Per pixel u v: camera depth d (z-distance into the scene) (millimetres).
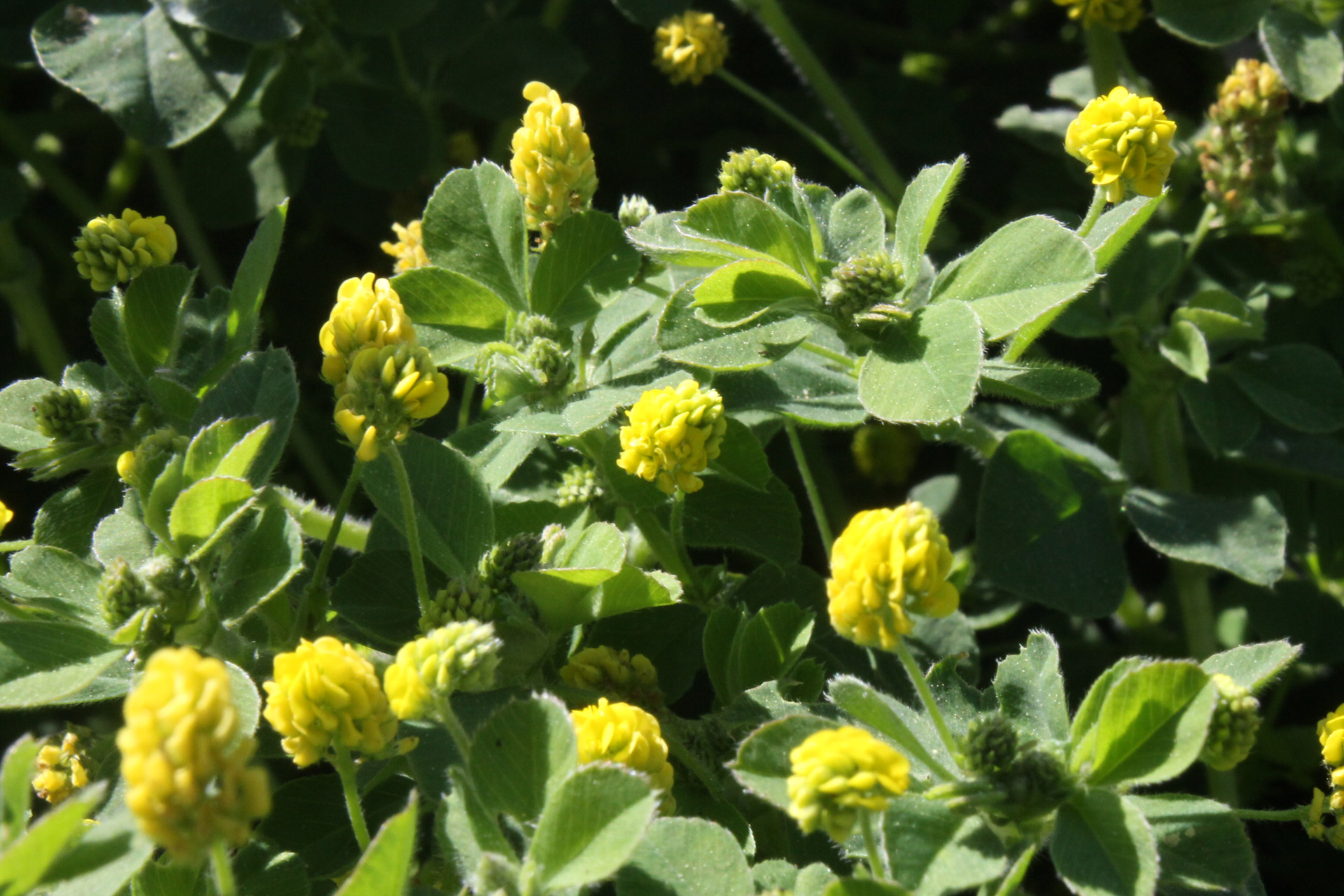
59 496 259
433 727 242
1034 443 273
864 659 264
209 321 265
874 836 239
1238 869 236
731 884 236
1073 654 298
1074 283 246
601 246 259
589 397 256
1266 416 295
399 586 254
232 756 221
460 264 259
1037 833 236
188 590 243
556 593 247
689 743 252
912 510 232
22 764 227
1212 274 305
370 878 227
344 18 301
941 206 251
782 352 251
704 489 264
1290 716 299
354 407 240
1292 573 299
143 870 241
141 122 292
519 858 236
